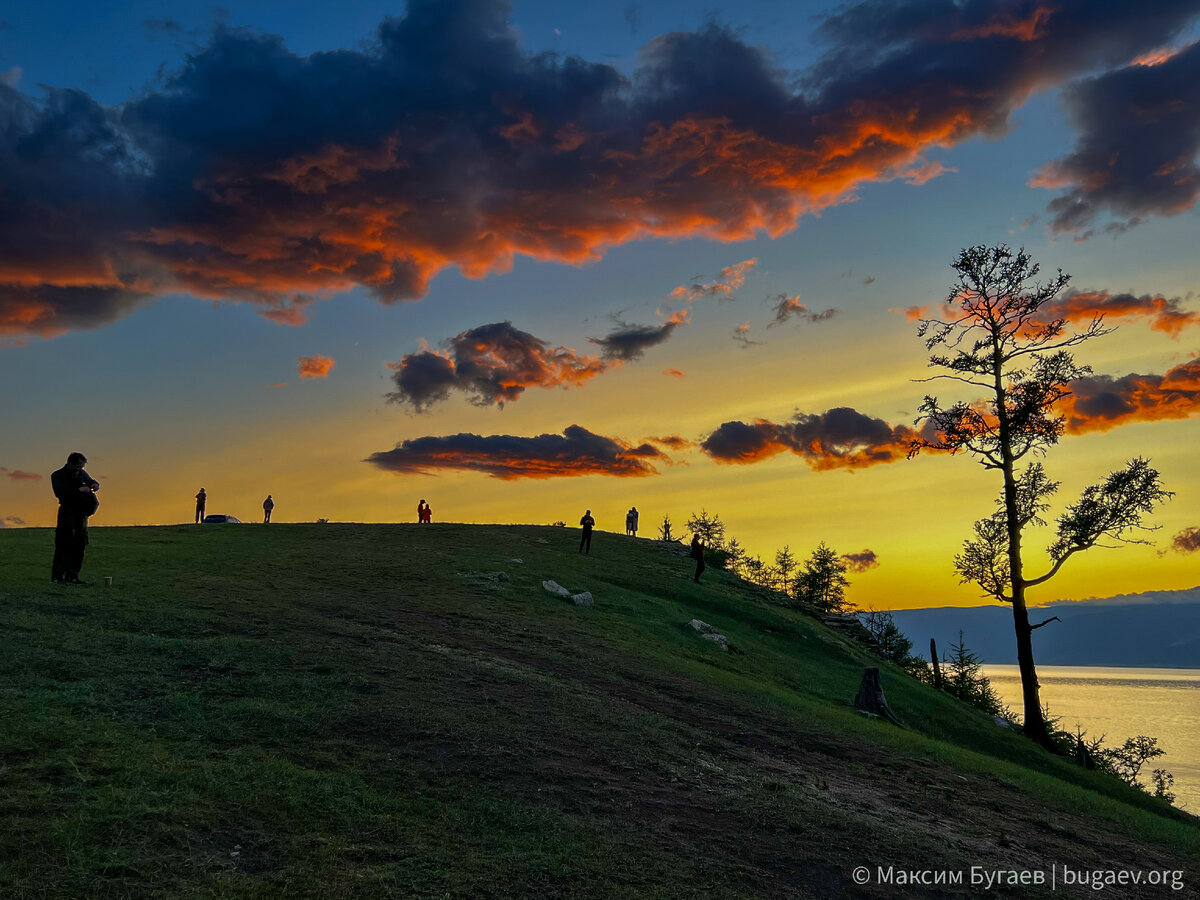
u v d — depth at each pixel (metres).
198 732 9.40
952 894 9.43
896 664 40.97
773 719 18.14
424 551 36.78
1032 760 28.48
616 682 17.83
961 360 35.00
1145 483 31.98
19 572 19.17
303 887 6.45
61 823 6.58
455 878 7.12
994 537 34.62
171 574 22.00
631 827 9.19
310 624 16.50
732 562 89.19
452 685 13.55
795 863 9.22
